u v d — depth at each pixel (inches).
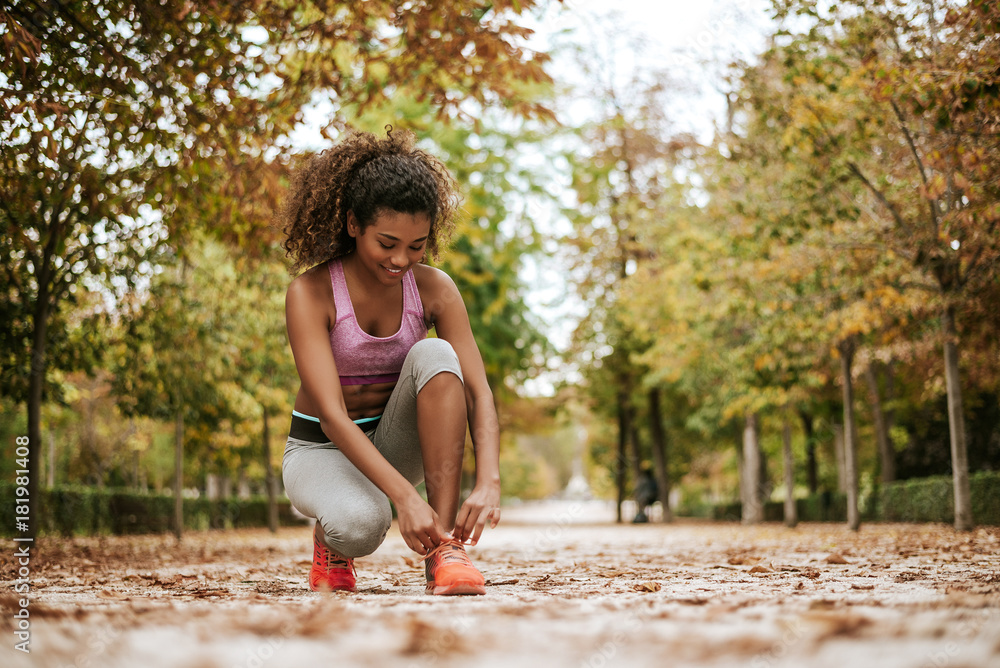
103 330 467.2
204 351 513.0
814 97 433.1
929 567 181.0
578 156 739.4
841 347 545.6
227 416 649.0
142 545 440.1
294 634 66.3
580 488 2529.5
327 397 111.3
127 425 933.8
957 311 448.1
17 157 293.3
